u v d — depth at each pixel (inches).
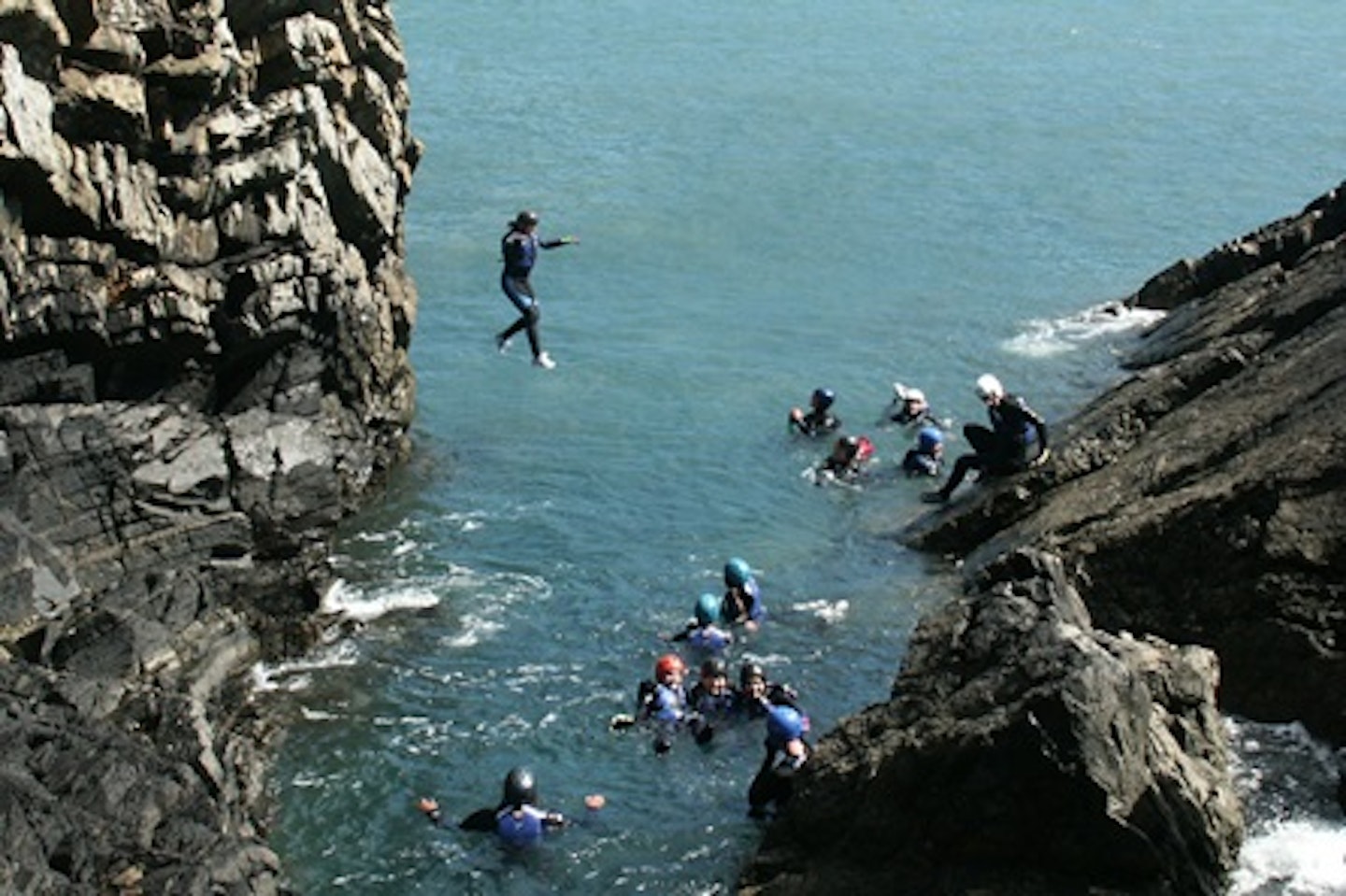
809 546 1472.7
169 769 998.4
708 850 1055.6
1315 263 1742.1
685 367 1879.9
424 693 1232.8
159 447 1284.4
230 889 924.0
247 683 1218.6
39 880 864.9
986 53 3449.8
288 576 1309.1
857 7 3806.6
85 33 1235.9
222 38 1343.5
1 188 1187.9
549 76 3129.9
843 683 1243.8
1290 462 1188.5
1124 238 2384.4
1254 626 1119.6
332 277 1441.9
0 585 1143.0
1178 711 973.8
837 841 959.0
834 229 2384.4
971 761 904.3
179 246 1341.0
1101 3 3959.2
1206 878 909.2
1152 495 1318.9
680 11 3688.5
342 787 1122.7
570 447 1675.7
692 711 1202.6
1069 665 920.9
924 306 2092.8
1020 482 1449.3
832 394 1694.1
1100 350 1919.3
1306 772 1043.9
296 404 1427.2
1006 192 2576.3
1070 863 895.7
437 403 1779.0
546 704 1223.5
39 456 1214.9
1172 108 3085.6
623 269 2198.6
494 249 2235.5
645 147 2733.8
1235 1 4018.2
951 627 1028.5
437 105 2910.9
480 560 1440.7
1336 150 2837.1
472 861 1050.7
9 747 962.1
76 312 1247.5
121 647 1143.6
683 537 1488.7
